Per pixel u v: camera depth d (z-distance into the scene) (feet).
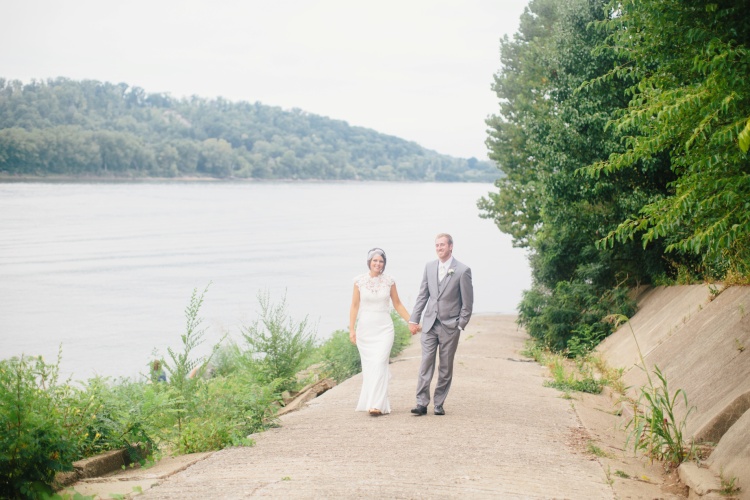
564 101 53.83
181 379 30.25
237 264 189.57
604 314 54.95
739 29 22.03
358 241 277.64
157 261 190.49
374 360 30.32
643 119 22.53
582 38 53.47
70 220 330.75
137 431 23.82
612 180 53.11
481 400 33.53
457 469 20.88
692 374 31.22
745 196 20.92
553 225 61.11
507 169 99.09
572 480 20.24
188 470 21.50
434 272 30.12
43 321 100.63
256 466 21.66
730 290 37.22
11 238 245.65
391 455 22.63
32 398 19.29
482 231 361.51
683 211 22.04
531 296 60.23
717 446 22.02
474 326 83.20
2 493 17.88
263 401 28.76
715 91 19.83
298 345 43.86
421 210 540.93
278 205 532.73
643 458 23.86
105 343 83.92
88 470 21.02
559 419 29.60
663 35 24.30
